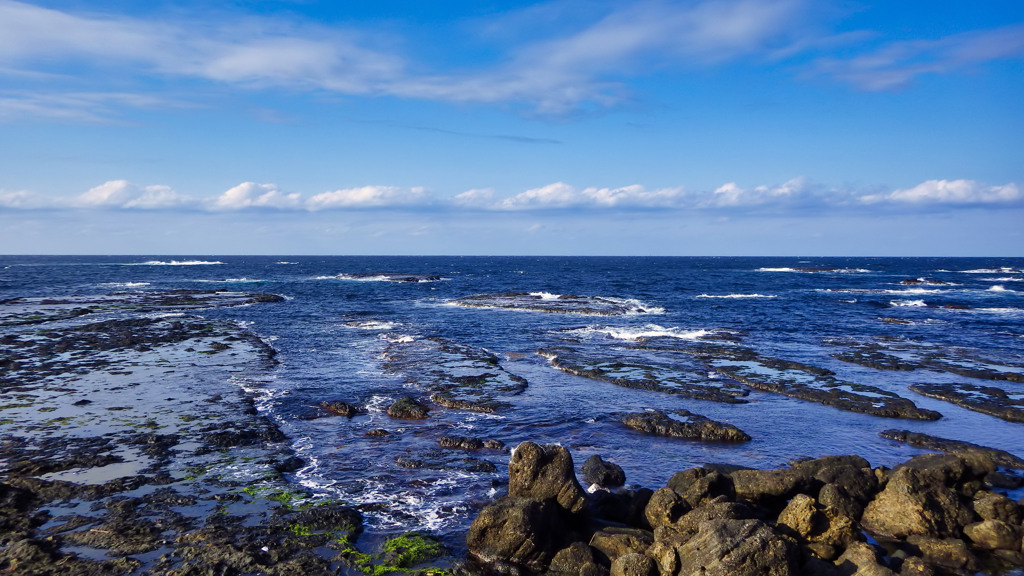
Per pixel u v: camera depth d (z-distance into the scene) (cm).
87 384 2348
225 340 3466
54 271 11512
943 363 2911
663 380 2538
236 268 14550
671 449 1734
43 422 1842
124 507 1244
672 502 1184
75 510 1232
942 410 2170
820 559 1079
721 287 8450
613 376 2605
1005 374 2617
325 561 1060
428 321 4497
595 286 8669
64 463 1489
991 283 9156
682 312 5100
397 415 1997
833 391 2334
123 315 4641
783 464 1625
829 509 1198
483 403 2144
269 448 1652
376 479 1453
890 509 1230
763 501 1312
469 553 1120
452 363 2822
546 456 1250
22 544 1058
